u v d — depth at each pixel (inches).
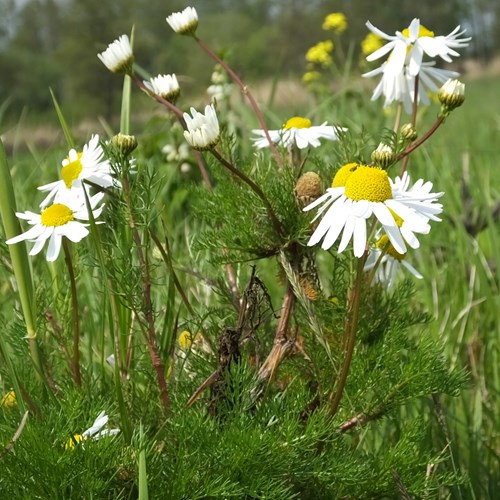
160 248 11.1
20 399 10.2
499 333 17.2
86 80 279.0
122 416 10.0
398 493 11.1
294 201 11.1
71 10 291.0
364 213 9.4
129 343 12.1
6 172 11.1
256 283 10.6
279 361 10.6
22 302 11.2
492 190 26.3
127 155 10.4
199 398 10.9
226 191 11.6
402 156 11.1
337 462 10.2
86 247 13.5
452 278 20.2
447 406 15.3
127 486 9.6
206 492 9.3
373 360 11.4
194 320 12.6
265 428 9.8
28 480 9.2
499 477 13.9
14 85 312.3
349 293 11.2
